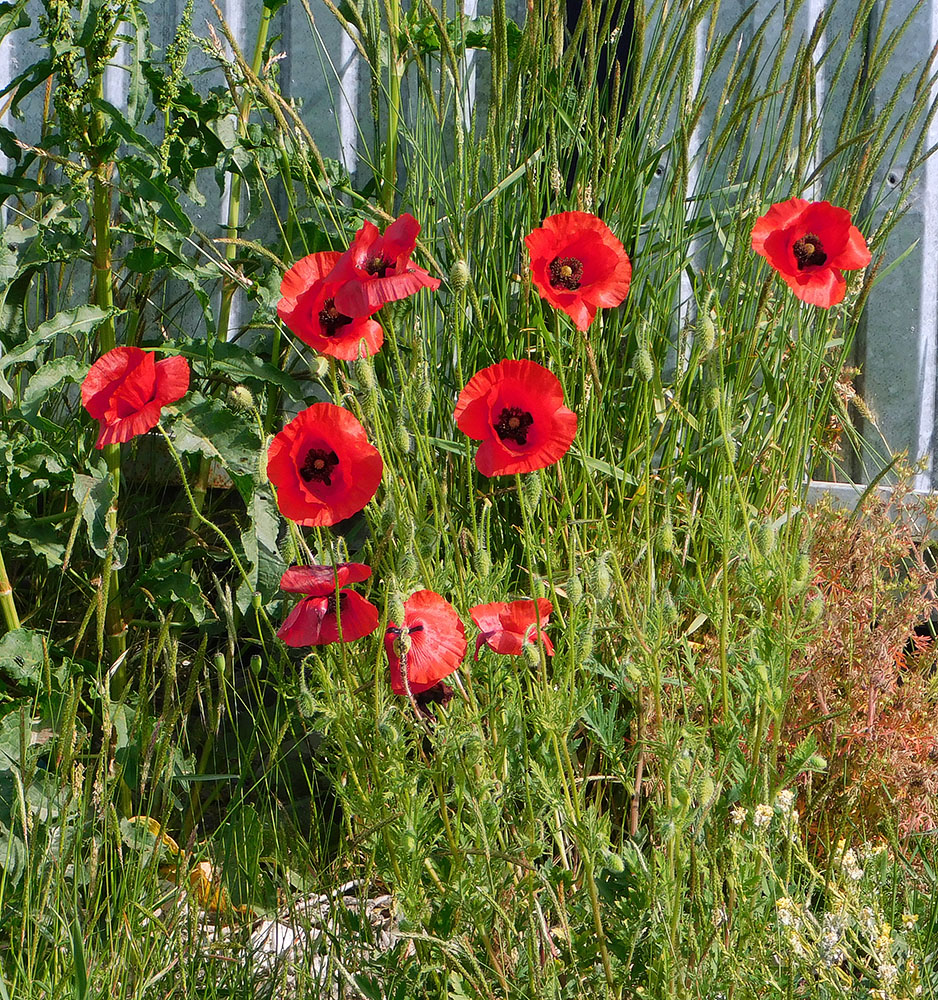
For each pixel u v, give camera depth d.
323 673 2.93
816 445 3.34
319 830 3.13
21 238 3.27
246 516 3.49
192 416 3.24
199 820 3.23
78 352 3.48
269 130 3.38
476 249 3.31
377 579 3.09
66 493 3.41
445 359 3.28
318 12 3.54
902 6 3.47
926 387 3.52
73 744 3.01
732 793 2.91
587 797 3.15
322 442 2.91
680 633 3.15
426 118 3.45
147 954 2.97
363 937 2.97
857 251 3.06
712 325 2.97
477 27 3.43
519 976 2.90
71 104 3.24
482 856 2.87
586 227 3.00
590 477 3.19
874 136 3.29
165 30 3.58
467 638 2.96
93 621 3.33
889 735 3.17
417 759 2.94
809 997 2.91
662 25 3.29
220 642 3.43
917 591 3.27
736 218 3.29
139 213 3.32
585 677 2.93
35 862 3.02
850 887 2.93
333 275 2.97
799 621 2.97
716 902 2.92
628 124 3.27
